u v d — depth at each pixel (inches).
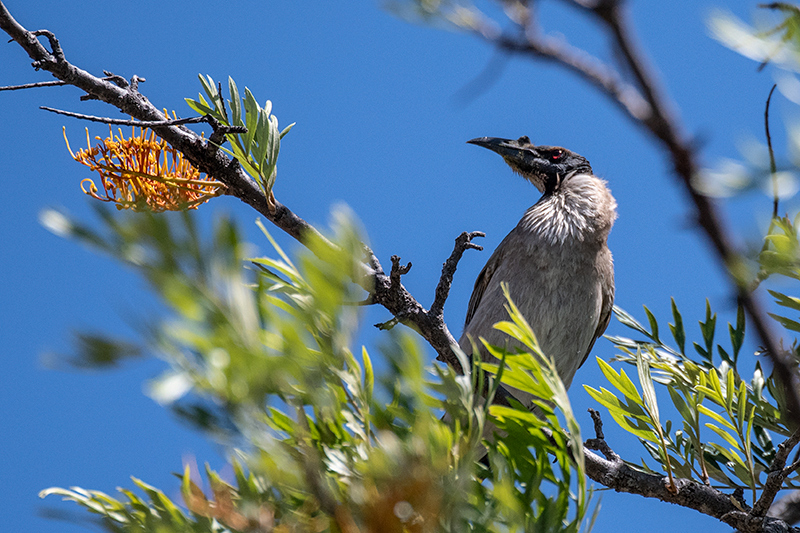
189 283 63.5
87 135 254.2
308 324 80.8
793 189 59.0
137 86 295.1
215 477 102.1
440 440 95.7
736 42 67.9
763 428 265.3
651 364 262.1
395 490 92.7
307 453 93.0
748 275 77.7
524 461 120.3
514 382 119.3
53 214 60.1
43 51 272.5
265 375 72.0
